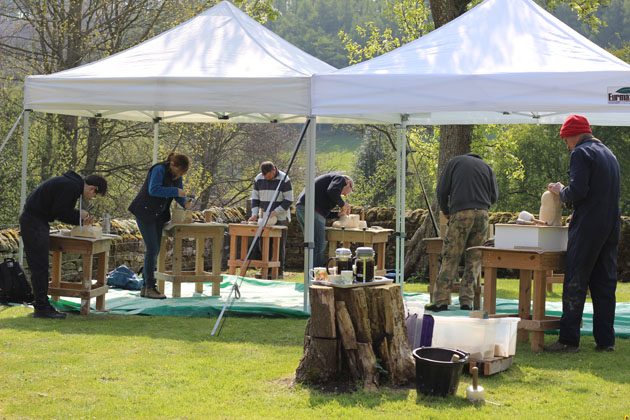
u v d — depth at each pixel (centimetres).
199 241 816
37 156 1476
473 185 678
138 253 1015
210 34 802
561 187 570
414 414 371
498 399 405
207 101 684
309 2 3547
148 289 773
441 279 681
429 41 700
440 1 1077
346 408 380
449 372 400
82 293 676
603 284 547
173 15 1619
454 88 623
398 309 441
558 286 1008
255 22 870
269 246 1042
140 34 1653
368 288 438
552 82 605
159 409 376
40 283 652
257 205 1019
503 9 729
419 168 2348
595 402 401
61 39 1547
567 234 574
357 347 429
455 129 1082
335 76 652
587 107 598
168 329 614
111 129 1664
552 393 420
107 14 1605
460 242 678
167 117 978
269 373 457
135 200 764
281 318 684
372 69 659
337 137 3825
